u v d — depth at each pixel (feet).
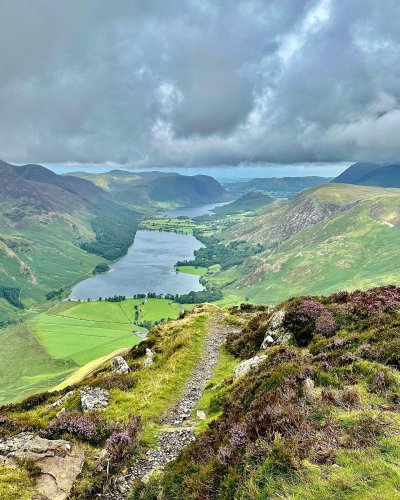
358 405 38.37
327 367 49.11
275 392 43.75
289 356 61.67
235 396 55.98
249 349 104.94
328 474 28.14
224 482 32.86
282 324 90.17
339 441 31.99
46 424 60.90
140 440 55.06
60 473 42.06
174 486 38.68
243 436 37.83
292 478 28.86
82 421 54.90
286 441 32.42
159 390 81.71
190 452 44.04
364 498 25.05
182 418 67.21
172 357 110.42
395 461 28.19
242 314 170.91
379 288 95.30
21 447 47.62
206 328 149.28
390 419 34.40
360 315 77.82
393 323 63.82
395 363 49.11
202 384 87.92
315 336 77.41
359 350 54.19
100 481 43.24
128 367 109.09
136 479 45.21
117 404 73.72
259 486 29.91
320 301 96.84
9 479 39.17
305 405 39.60
